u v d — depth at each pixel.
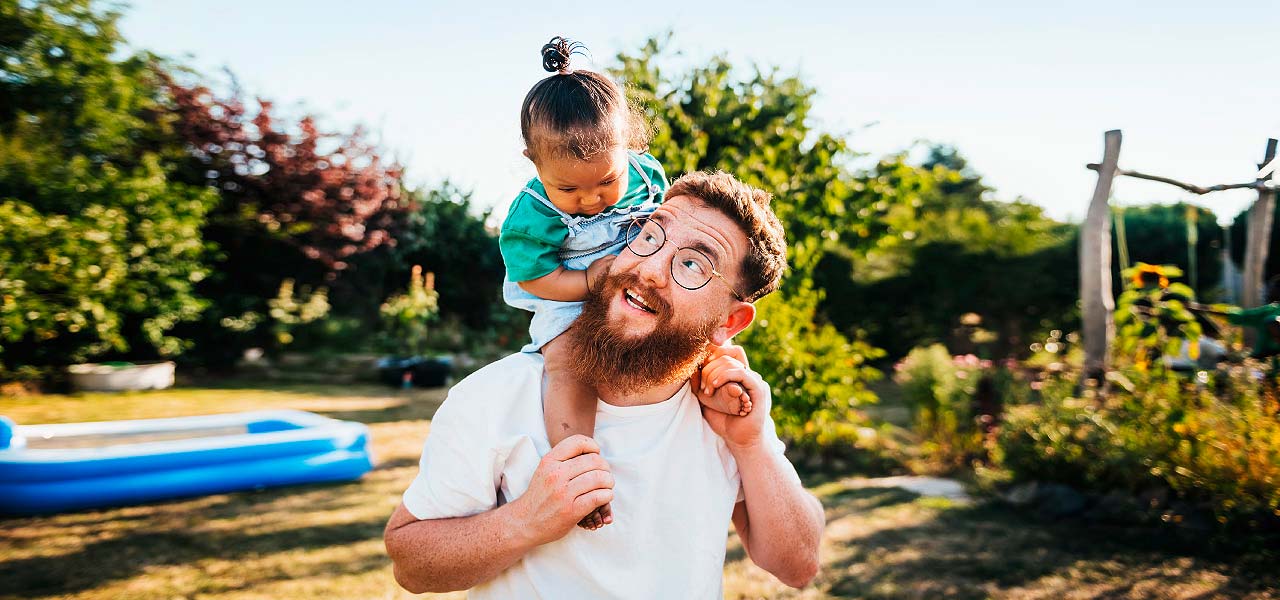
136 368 12.52
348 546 5.27
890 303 14.65
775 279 1.51
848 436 7.97
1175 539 5.21
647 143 1.82
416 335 16.12
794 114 5.90
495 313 16.75
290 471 6.91
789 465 1.62
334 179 15.85
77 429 7.46
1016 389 7.77
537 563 1.38
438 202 19.19
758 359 5.02
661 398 1.47
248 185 15.37
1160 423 5.57
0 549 5.10
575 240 1.61
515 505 1.33
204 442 6.77
